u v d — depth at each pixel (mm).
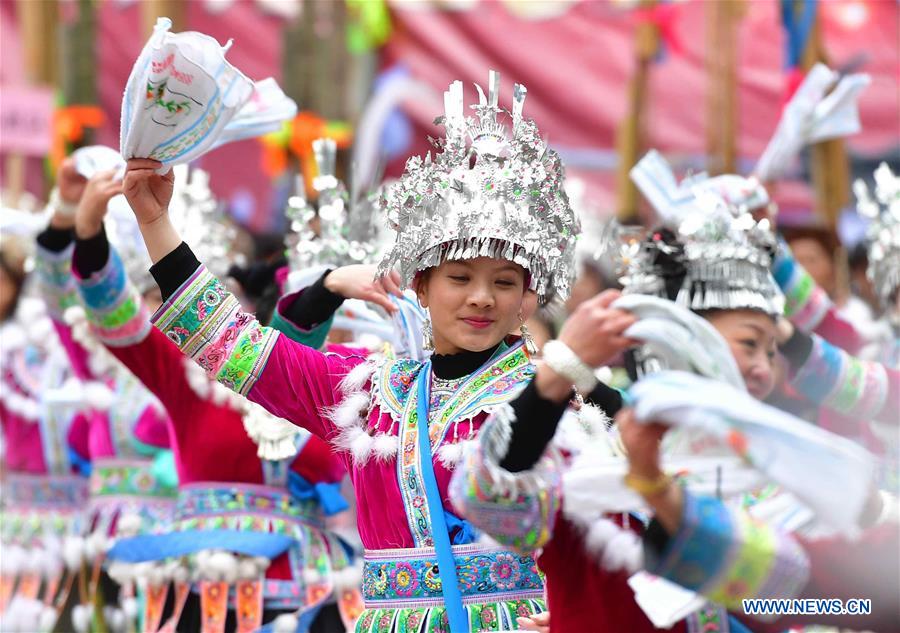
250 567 11820
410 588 7910
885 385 9867
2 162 26062
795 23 19359
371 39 25609
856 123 12578
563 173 8461
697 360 6582
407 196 8398
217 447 11898
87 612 14812
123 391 14656
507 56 26266
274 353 8445
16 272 18234
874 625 7652
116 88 26375
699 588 6672
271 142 21734
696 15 25688
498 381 8047
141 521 14523
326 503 12039
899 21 25609
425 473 7891
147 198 8578
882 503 7668
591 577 7418
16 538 16594
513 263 8086
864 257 17766
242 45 26406
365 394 8312
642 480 6621
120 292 10867
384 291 9781
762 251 8812
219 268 13367
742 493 7801
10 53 25812
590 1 26125
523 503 6566
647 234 9625
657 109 25922
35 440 16641
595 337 6445
